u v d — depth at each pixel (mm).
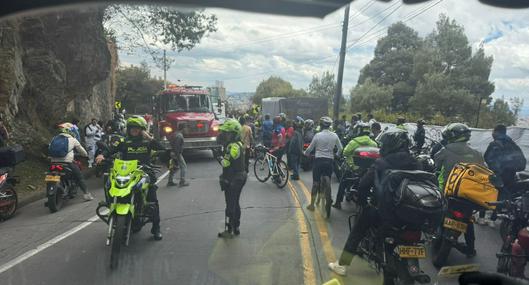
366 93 18344
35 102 13875
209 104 17234
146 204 6020
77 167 9133
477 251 5430
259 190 10133
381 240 4168
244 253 5430
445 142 6090
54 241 6270
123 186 5406
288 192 9844
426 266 4891
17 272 4988
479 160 5449
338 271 4625
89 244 6066
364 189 4418
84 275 4824
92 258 5418
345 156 7578
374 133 11398
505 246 4383
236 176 6285
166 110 16609
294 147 11742
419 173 3926
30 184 10680
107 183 5629
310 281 4496
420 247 3908
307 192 9797
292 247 5645
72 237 6477
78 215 8023
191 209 8242
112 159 6309
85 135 13750
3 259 5500
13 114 12469
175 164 10961
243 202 8727
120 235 5082
